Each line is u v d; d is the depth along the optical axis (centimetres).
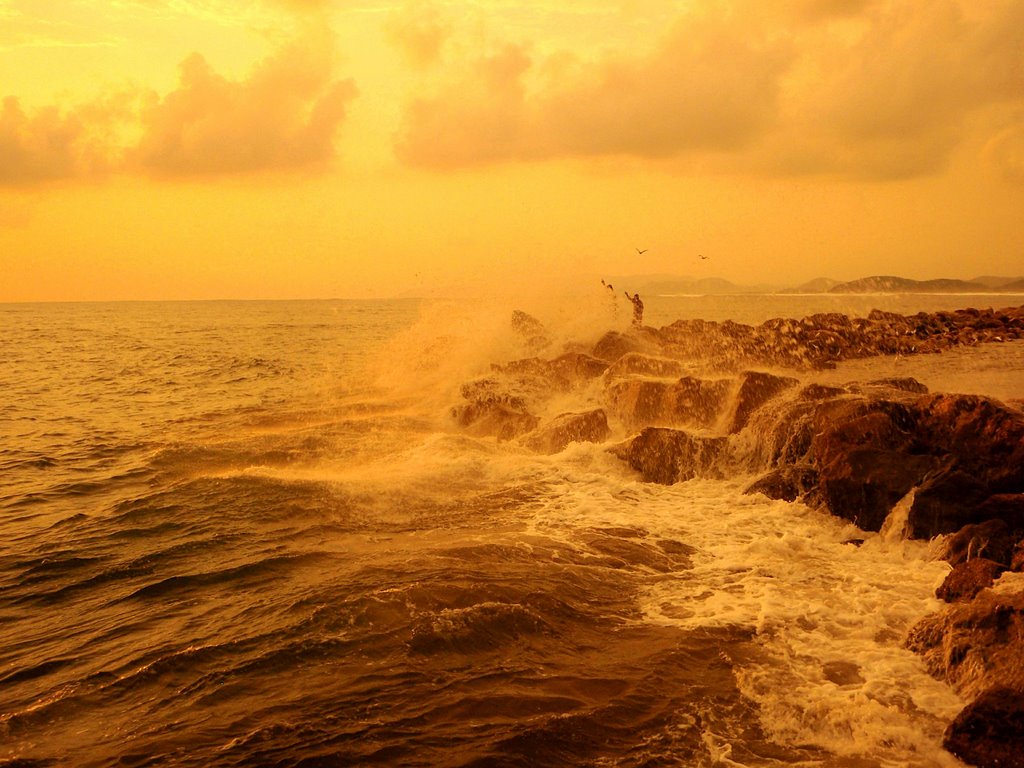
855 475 980
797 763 501
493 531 979
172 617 747
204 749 525
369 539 955
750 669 621
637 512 1058
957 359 2352
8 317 11506
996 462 948
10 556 937
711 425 1398
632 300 2659
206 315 11769
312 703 578
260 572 850
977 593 675
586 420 1402
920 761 501
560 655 649
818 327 2817
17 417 2039
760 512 1043
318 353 3934
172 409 2136
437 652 651
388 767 500
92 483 1299
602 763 504
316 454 1452
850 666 624
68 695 604
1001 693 508
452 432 1647
